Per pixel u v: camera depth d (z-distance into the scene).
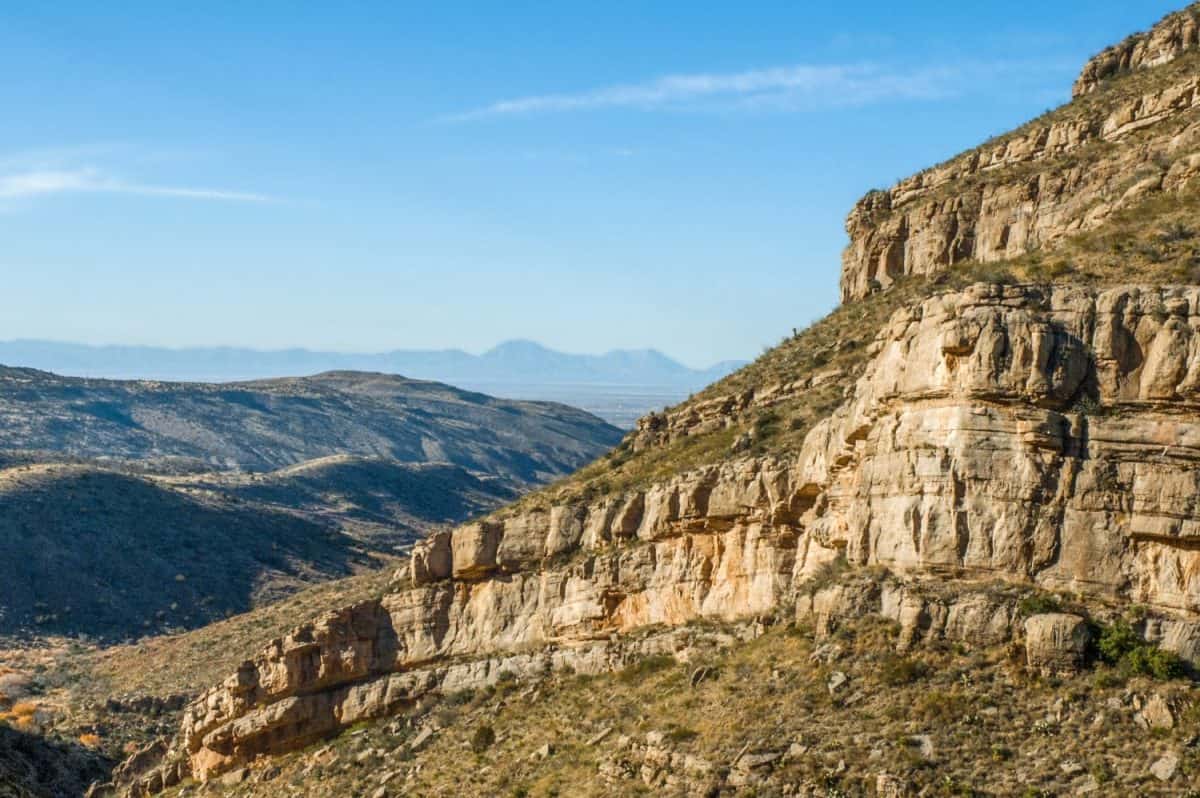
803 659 52.75
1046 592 47.16
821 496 61.12
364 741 74.56
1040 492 47.53
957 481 49.03
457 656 76.75
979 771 44.59
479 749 67.06
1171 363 46.00
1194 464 45.22
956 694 47.00
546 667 72.06
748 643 59.53
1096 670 45.47
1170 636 44.84
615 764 54.84
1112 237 57.78
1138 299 47.31
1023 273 56.50
